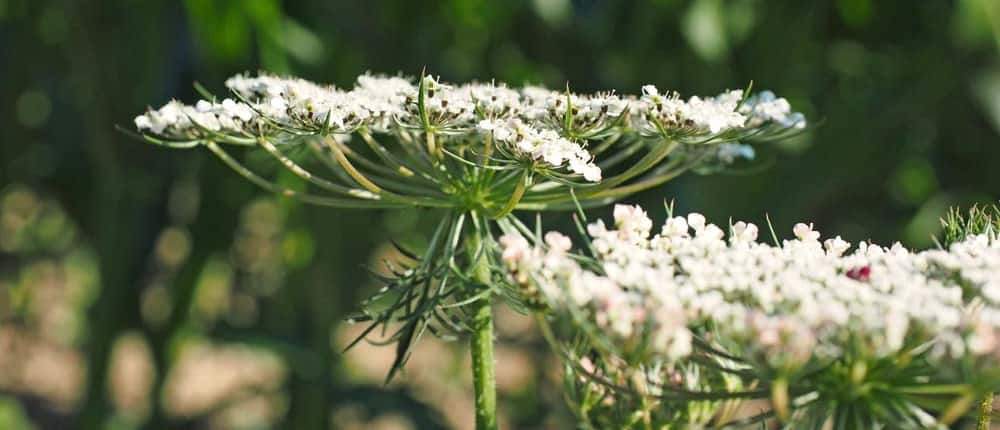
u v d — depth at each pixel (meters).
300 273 5.25
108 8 5.21
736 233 1.66
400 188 1.90
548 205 1.94
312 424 5.28
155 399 5.73
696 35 4.45
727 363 1.58
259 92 1.93
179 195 5.84
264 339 5.28
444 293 1.73
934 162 5.55
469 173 1.83
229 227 5.33
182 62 5.35
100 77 5.29
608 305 1.31
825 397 1.34
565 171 1.91
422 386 6.20
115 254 5.58
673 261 1.57
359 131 1.82
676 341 1.29
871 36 4.90
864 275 1.50
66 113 6.32
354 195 1.82
